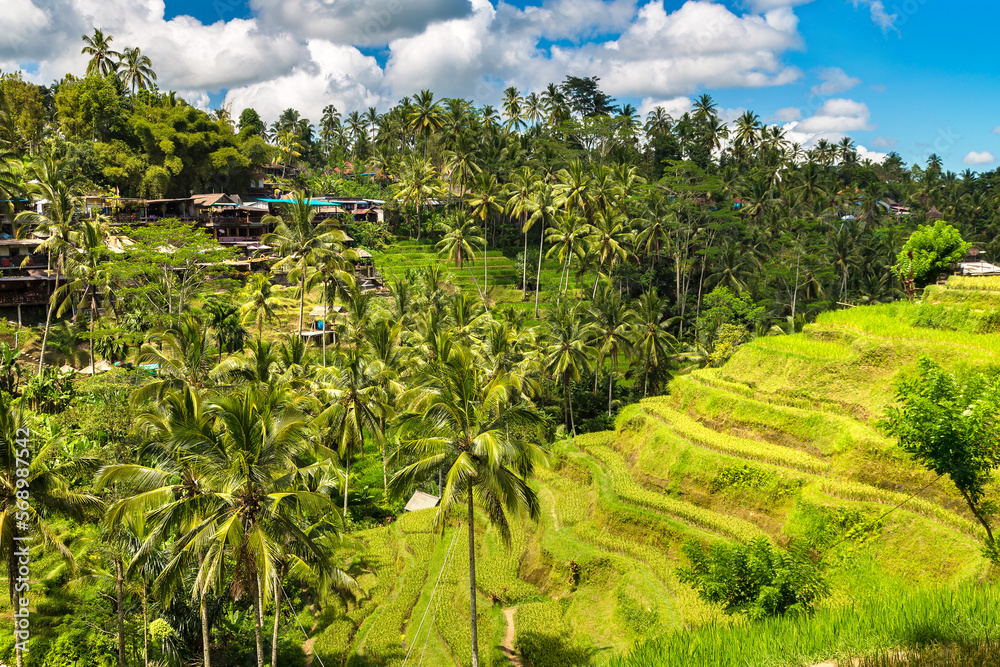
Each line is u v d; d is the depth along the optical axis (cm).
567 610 3425
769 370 4134
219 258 6956
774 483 3362
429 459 2659
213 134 10000
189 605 3244
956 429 1714
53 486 2664
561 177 8644
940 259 4641
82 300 6581
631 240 7950
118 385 4894
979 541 2552
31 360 6209
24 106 9581
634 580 3316
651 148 12538
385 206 11075
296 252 6072
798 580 2123
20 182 7131
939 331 3684
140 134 9356
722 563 2272
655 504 3738
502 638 3306
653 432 4300
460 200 10806
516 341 5988
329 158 15450
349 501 5156
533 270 9494
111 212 8688
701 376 4609
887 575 2684
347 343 7281
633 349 6794
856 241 9462
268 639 3541
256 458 2380
